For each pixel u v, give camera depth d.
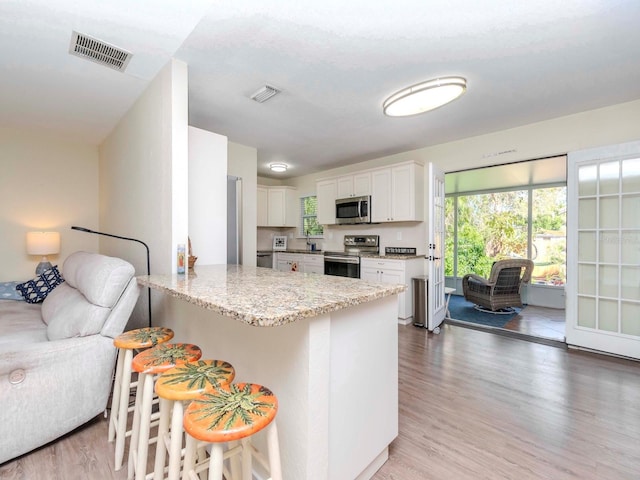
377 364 1.45
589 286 3.02
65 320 1.89
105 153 3.58
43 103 2.65
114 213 3.21
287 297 1.15
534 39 1.88
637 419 1.85
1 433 1.45
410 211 4.12
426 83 2.38
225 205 2.59
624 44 1.93
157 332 1.63
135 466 1.34
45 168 3.55
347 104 2.81
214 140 2.52
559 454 1.55
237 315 0.93
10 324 2.33
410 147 4.23
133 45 1.87
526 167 4.22
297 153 4.54
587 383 2.31
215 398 0.97
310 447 1.07
